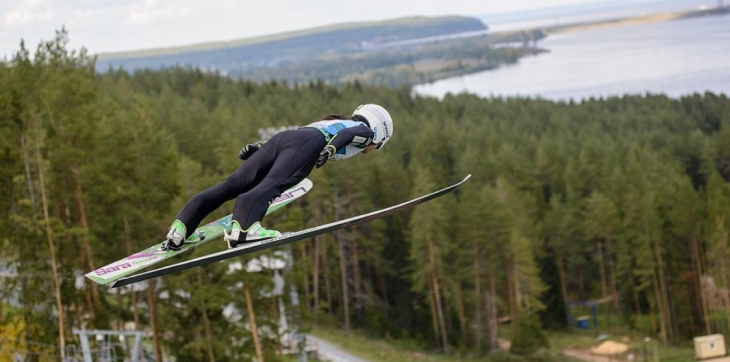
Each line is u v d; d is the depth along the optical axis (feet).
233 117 272.92
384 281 201.05
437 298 180.04
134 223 110.52
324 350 163.84
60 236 106.42
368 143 23.53
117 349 110.73
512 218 184.24
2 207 106.01
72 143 108.99
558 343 189.47
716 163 283.38
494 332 179.32
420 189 200.95
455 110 397.60
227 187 22.13
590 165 246.88
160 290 109.81
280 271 117.08
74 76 112.88
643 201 196.03
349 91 418.31
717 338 175.83
